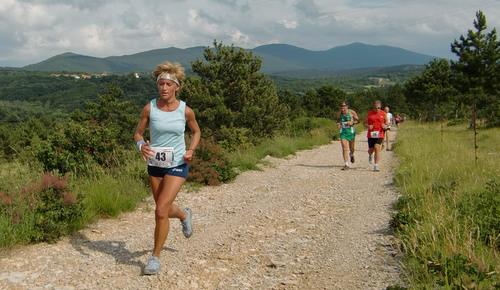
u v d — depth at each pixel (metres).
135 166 9.98
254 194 9.66
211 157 11.40
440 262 4.63
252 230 6.75
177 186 5.15
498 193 6.88
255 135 19.73
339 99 58.97
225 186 10.62
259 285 4.70
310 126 31.12
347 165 13.59
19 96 181.75
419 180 9.54
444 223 5.66
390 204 8.32
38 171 8.40
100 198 7.54
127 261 5.39
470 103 38.06
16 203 6.38
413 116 69.19
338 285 4.65
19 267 5.16
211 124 19.36
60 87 183.75
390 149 20.34
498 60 37.75
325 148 21.56
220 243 6.10
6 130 40.75
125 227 6.91
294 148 19.39
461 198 7.09
